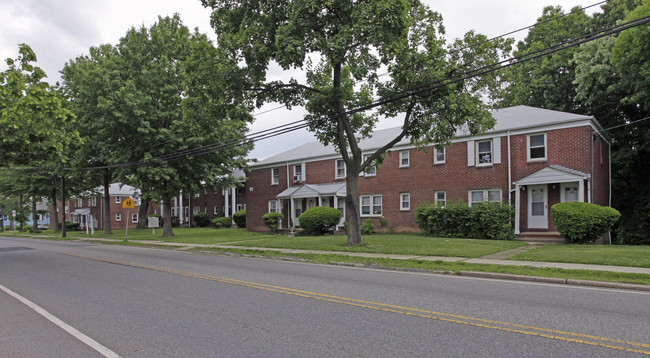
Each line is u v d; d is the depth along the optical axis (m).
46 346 5.14
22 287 9.54
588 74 23.50
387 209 25.81
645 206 25.61
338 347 4.80
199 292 8.36
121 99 24.05
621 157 25.02
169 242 23.34
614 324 5.54
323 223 25.31
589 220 15.80
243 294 8.06
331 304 7.05
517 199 19.91
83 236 34.81
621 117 25.95
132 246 22.78
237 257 15.61
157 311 6.79
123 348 4.98
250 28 14.45
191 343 5.09
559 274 9.41
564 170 18.59
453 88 14.79
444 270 10.55
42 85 14.29
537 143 20.12
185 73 16.47
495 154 21.38
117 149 25.59
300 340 5.10
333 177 29.17
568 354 4.43
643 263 10.12
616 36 26.44
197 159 26.48
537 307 6.60
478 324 5.65
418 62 14.34
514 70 29.89
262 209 34.12
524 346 4.71
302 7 12.38
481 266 10.78
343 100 16.03
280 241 20.08
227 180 35.31
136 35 28.20
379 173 26.36
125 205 26.03
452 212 20.75
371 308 6.71
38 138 15.78
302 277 10.13
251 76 14.81
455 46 14.79
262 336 5.30
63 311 7.00
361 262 12.36
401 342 4.93
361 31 12.12
